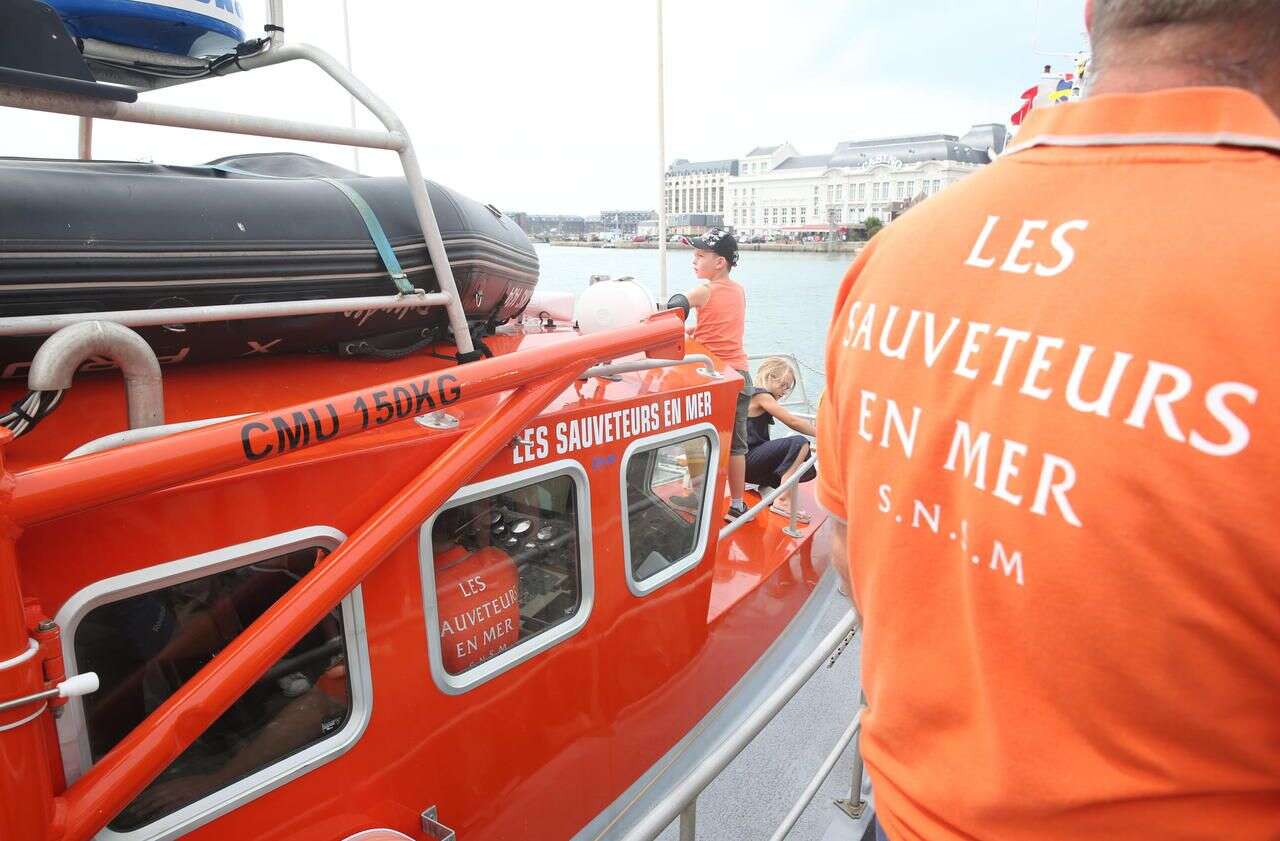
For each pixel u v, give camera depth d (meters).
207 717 1.41
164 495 1.48
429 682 1.99
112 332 1.35
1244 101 0.72
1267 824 0.71
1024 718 0.78
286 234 2.07
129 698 1.57
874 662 0.98
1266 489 0.62
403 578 1.90
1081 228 0.77
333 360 2.44
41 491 1.11
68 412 1.75
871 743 1.03
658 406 2.67
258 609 1.74
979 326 0.82
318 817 1.83
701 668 3.22
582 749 2.56
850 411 0.99
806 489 5.38
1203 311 0.66
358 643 1.84
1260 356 0.63
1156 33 0.80
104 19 2.31
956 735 0.88
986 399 0.80
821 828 3.00
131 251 1.79
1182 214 0.71
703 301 4.86
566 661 2.44
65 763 1.37
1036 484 0.74
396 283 2.25
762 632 3.89
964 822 0.87
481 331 3.02
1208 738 0.70
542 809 2.44
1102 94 0.83
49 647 1.19
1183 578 0.66
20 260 1.63
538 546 2.37
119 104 1.54
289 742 1.80
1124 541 0.68
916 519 0.89
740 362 4.86
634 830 1.40
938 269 0.88
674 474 2.97
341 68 2.19
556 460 2.30
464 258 2.55
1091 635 0.71
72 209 1.74
